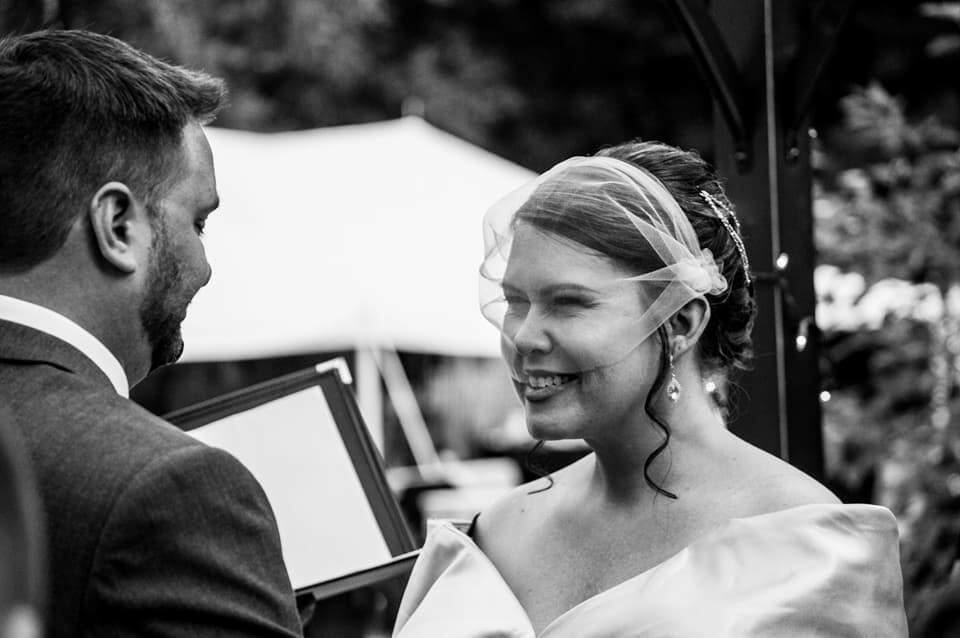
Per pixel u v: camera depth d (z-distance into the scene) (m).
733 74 3.07
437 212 6.83
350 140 7.38
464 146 7.61
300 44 11.45
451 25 12.99
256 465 2.99
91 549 1.76
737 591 2.17
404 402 7.50
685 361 2.38
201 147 2.09
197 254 2.07
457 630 2.34
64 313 1.95
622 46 13.38
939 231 5.75
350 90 12.05
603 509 2.41
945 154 6.08
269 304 6.46
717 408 2.47
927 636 2.00
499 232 2.41
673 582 2.20
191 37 10.07
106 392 1.92
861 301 5.78
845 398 5.82
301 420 3.02
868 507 2.28
